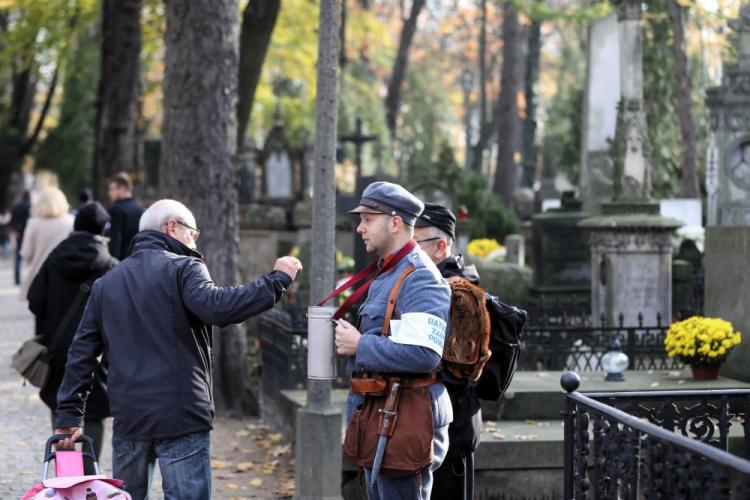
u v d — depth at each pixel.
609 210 13.19
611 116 19.88
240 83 15.16
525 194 36.56
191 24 10.89
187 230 5.27
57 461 5.00
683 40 22.84
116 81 22.03
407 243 4.87
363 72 40.78
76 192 48.31
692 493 4.14
